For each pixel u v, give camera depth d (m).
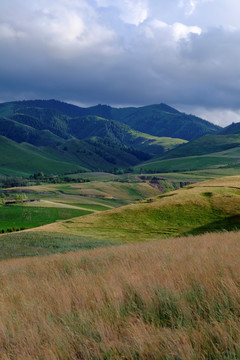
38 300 6.60
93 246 38.03
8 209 135.88
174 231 50.25
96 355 3.87
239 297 4.86
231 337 3.61
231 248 11.84
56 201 176.38
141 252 14.55
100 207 171.50
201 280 6.14
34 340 4.48
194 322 4.41
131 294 6.02
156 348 3.68
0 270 17.86
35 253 34.59
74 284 7.28
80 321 4.88
